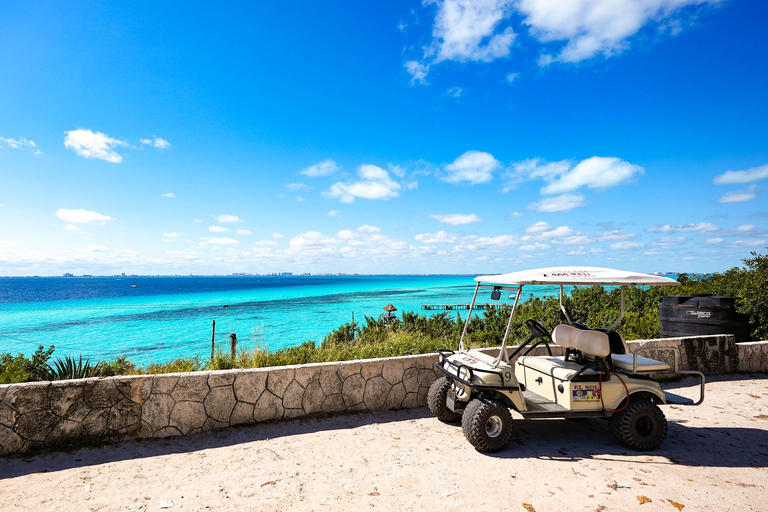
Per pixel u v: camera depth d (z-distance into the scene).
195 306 65.19
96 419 4.47
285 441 4.70
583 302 12.48
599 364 4.68
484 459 4.25
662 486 3.67
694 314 9.16
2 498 3.33
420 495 3.47
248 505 3.28
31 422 4.20
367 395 5.79
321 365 5.55
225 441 4.68
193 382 4.87
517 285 4.73
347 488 3.59
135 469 3.93
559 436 5.02
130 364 6.85
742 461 4.25
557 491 3.56
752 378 7.81
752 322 8.88
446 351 5.63
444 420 5.50
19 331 34.75
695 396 6.69
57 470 3.88
